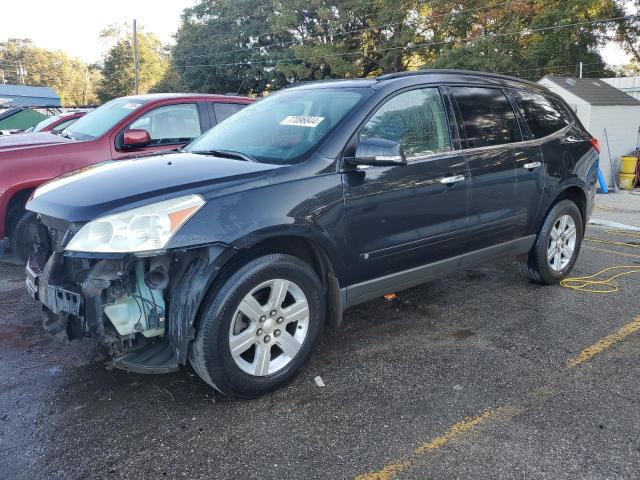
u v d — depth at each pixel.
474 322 4.29
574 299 4.80
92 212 2.80
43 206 3.09
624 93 15.45
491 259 4.52
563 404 3.08
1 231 5.27
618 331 4.10
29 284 3.35
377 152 3.23
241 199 2.97
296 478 2.47
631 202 11.30
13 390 3.23
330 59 31.72
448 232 3.99
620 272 5.62
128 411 3.01
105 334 2.80
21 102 31.66
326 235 3.27
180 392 3.21
